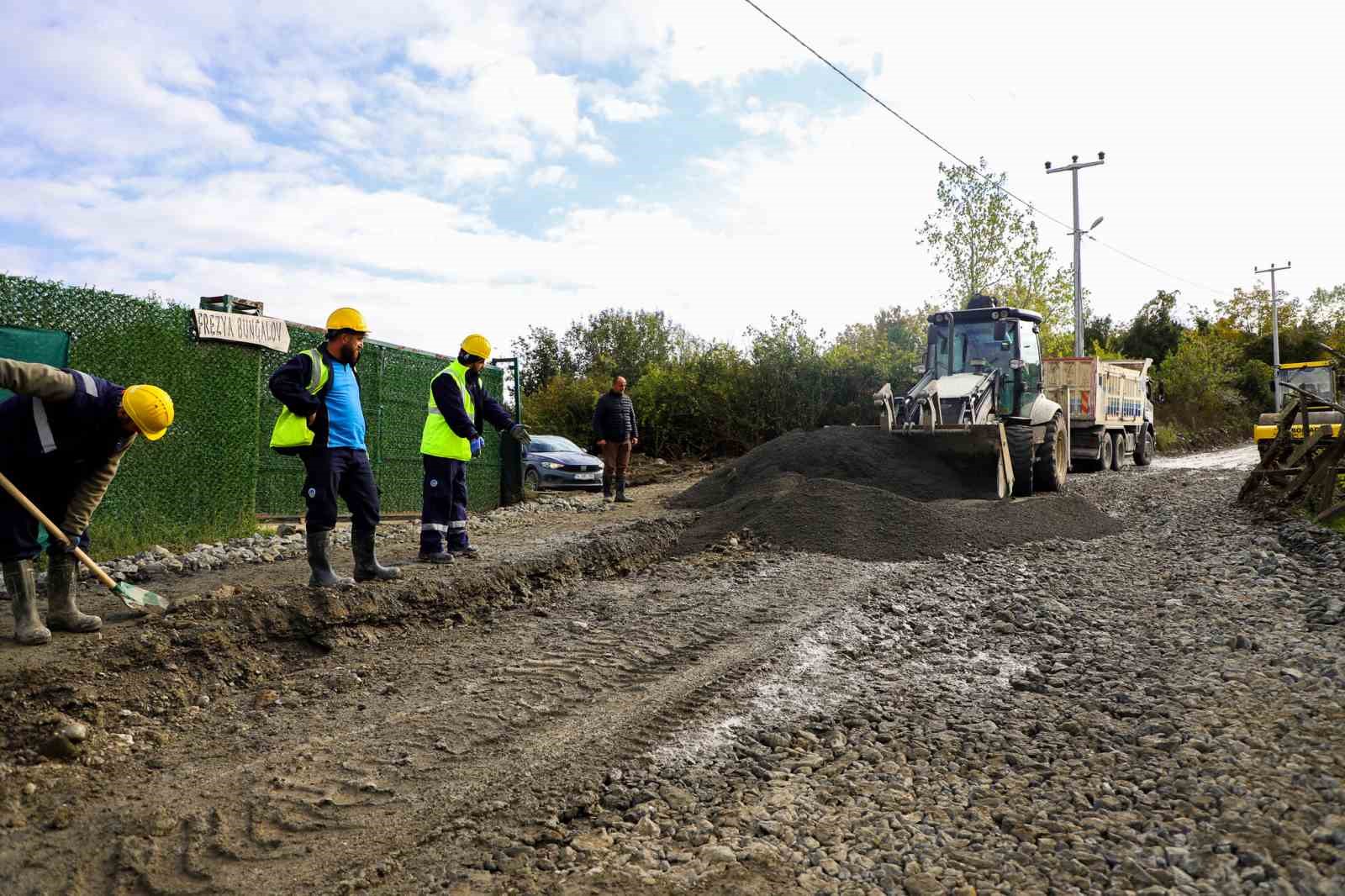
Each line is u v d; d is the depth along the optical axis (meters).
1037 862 3.29
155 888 3.01
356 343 5.88
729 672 5.27
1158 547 10.00
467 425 7.09
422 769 3.90
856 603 6.86
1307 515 10.70
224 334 9.11
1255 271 49.84
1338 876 3.12
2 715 3.92
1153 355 45.91
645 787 3.86
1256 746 4.29
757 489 11.57
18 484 4.59
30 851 3.16
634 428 14.27
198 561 7.36
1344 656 5.64
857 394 24.80
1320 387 20.92
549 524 11.16
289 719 4.38
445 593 6.17
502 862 3.22
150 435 4.79
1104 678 5.48
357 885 3.05
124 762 3.85
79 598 5.95
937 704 5.02
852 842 3.44
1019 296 27.12
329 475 5.71
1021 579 8.00
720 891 3.05
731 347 26.16
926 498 12.05
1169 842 3.42
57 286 7.51
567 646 5.61
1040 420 14.09
